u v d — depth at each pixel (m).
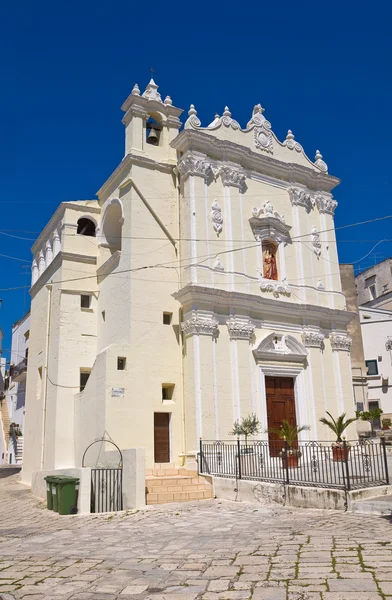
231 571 7.03
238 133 23.09
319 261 24.25
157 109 23.02
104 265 22.53
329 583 6.14
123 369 19.06
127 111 22.69
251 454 16.55
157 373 19.39
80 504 14.67
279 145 24.47
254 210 22.50
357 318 35.00
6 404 43.44
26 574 7.50
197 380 18.72
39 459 22.69
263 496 14.16
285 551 7.97
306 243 23.88
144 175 21.52
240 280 20.88
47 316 23.95
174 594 6.18
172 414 19.25
